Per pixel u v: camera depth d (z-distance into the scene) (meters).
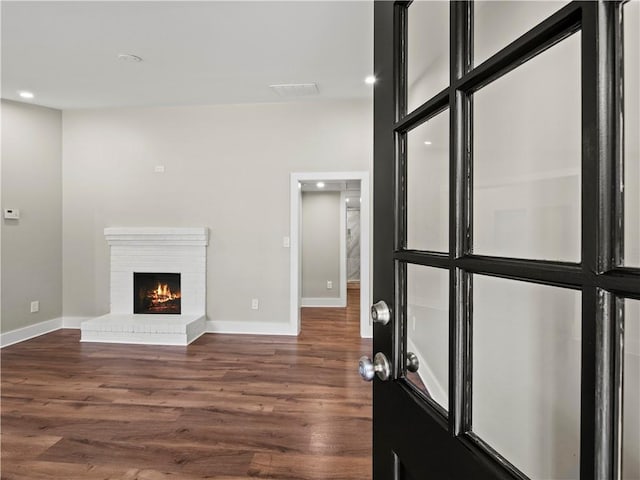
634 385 0.42
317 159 4.55
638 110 0.42
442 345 0.79
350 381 3.16
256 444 2.22
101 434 2.32
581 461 0.44
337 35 2.94
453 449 0.68
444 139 0.77
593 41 0.43
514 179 0.60
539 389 0.57
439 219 0.80
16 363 3.58
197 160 4.66
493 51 0.64
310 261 6.76
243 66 3.48
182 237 4.60
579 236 0.49
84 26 2.80
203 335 4.56
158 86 3.98
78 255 4.82
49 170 4.67
